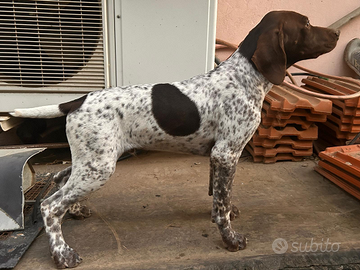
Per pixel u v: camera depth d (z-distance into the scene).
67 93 3.18
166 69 3.23
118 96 2.01
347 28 4.55
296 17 1.98
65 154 3.64
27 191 2.78
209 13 3.11
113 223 2.38
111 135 1.96
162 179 3.10
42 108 2.04
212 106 2.01
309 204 2.67
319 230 2.29
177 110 1.99
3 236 2.18
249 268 1.93
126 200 2.72
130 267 1.91
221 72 2.07
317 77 4.25
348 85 3.58
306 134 3.37
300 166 3.42
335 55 4.64
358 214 2.52
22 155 2.40
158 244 2.13
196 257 2.00
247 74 2.02
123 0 2.98
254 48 1.99
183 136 2.06
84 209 2.44
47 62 2.99
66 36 3.01
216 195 2.06
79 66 3.07
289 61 2.10
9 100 3.12
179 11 3.07
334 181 3.00
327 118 3.69
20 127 3.65
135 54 3.15
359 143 3.59
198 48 3.20
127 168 3.34
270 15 2.00
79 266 1.92
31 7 2.84
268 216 2.47
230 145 2.00
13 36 2.87
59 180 2.38
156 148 2.16
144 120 2.01
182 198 2.76
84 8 2.96
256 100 2.02
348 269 1.95
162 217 2.47
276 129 3.39
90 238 2.20
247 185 2.99
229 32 4.38
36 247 2.11
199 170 3.30
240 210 2.56
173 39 3.15
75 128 1.94
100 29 3.02
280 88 3.76
